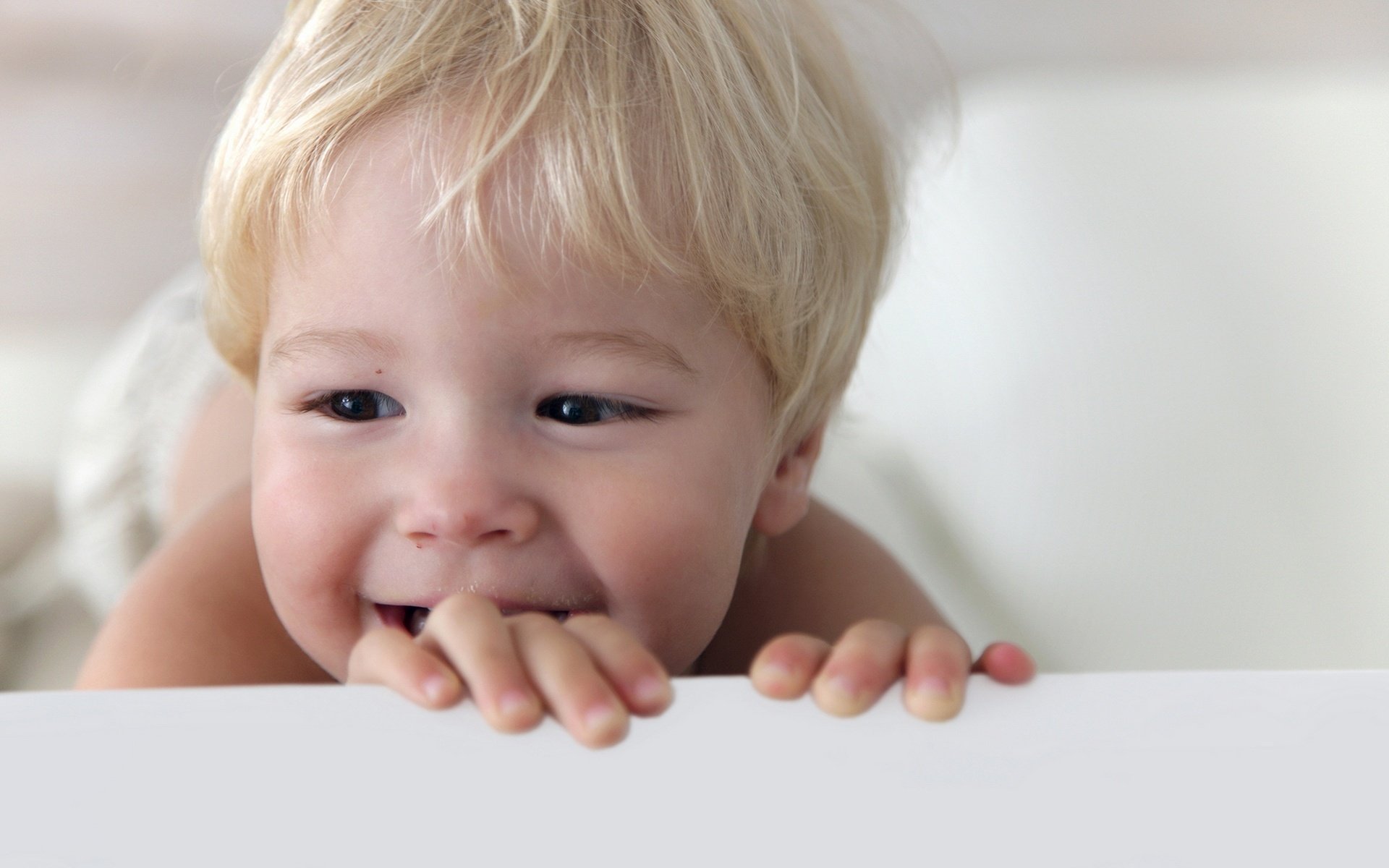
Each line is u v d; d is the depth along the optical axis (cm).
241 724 33
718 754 35
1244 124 124
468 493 57
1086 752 34
